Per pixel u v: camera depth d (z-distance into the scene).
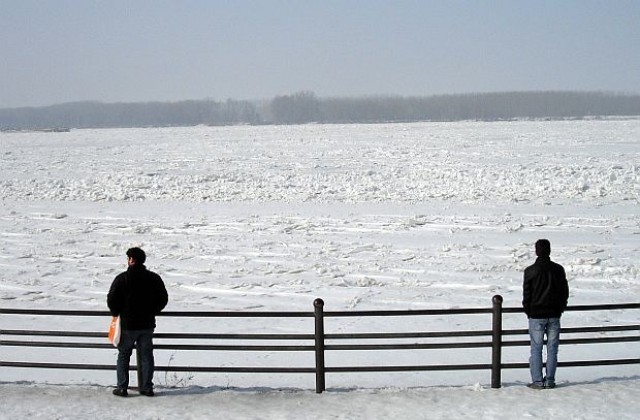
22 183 38.94
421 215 26.92
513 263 19.47
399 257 20.53
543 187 32.78
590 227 24.12
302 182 37.59
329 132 98.56
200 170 45.12
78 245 23.31
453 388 9.50
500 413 8.27
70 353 12.34
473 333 9.40
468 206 28.98
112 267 20.14
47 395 9.27
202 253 21.69
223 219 27.34
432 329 13.33
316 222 26.28
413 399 8.94
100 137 98.00
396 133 90.06
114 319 9.09
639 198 29.94
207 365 11.54
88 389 9.62
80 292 17.45
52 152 65.19
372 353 12.12
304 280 18.19
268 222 26.52
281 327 13.70
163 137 94.38
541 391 9.21
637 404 8.58
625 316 14.09
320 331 9.33
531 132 83.62
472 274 18.45
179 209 30.06
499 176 36.78
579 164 42.62
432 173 39.62
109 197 33.41
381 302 15.88
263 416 8.32
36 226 26.73
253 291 17.22
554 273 9.18
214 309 15.48
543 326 9.25
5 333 9.51
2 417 8.25
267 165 47.81
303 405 8.77
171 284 18.11
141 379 9.24
